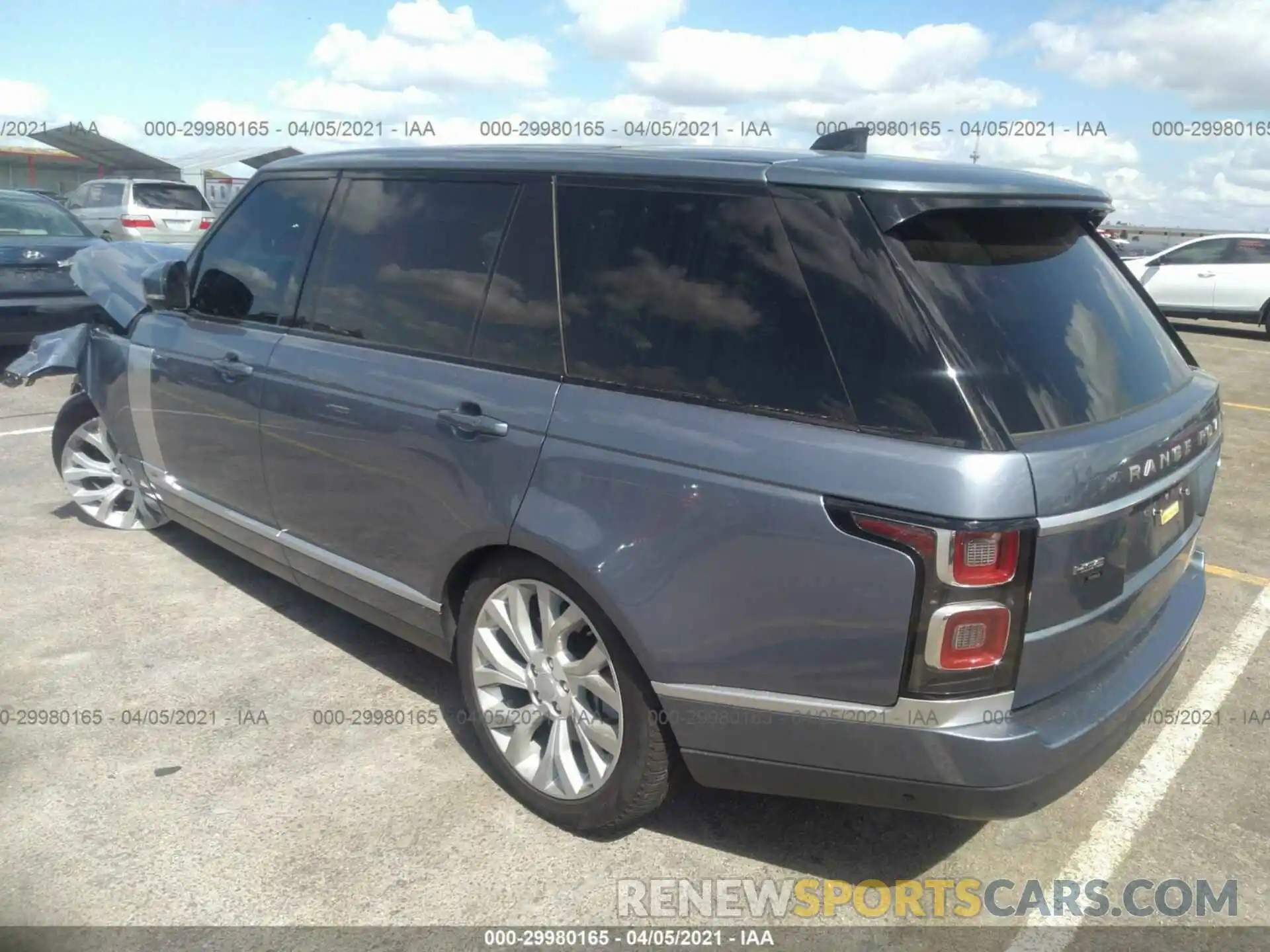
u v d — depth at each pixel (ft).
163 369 14.20
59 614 14.23
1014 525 7.06
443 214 10.71
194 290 14.20
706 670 8.22
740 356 8.17
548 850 9.52
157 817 9.84
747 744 8.30
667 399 8.48
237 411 12.78
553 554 8.91
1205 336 51.49
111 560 16.21
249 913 8.63
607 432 8.66
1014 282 8.20
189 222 56.49
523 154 10.23
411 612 10.94
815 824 10.01
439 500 10.05
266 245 13.09
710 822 10.00
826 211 7.96
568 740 9.63
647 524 8.34
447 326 10.36
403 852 9.43
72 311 28.45
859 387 7.57
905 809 7.97
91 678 12.48
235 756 10.88
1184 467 8.88
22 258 27.71
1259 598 16.05
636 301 8.87
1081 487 7.40
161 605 14.60
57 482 20.29
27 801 10.05
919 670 7.33
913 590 7.20
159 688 12.30
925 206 7.77
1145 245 58.59
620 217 9.16
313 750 11.03
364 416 10.83
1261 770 11.16
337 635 13.79
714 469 7.99
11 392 29.04
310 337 11.96
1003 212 8.38
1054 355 7.98
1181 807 10.48
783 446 7.72
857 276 7.71
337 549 11.76
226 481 13.48
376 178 11.69
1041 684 7.82
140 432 15.25
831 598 7.53
